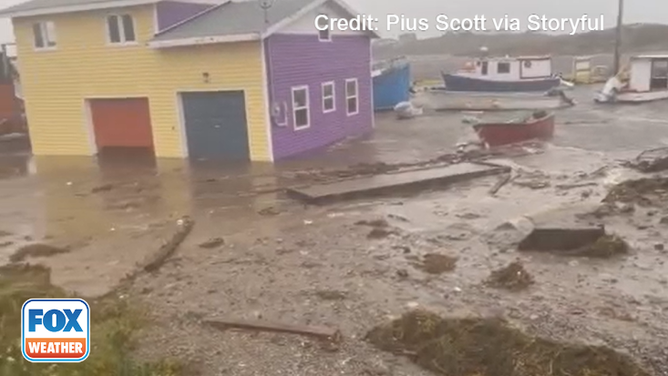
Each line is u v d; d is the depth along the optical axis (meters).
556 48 108.19
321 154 22.00
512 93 43.00
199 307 8.40
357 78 26.41
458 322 7.30
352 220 12.77
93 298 8.91
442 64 90.25
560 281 8.93
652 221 11.70
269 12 21.94
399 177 16.31
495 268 9.55
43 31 24.09
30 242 12.33
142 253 11.13
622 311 7.83
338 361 6.69
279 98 21.12
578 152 20.30
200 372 6.52
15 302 8.38
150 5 21.58
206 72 21.34
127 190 17.09
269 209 14.02
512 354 6.45
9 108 31.84
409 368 6.51
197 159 21.94
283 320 7.84
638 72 36.44
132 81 22.80
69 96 24.31
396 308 8.13
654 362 6.49
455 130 26.88
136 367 6.42
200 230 12.58
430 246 10.79
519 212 12.80
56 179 19.44
